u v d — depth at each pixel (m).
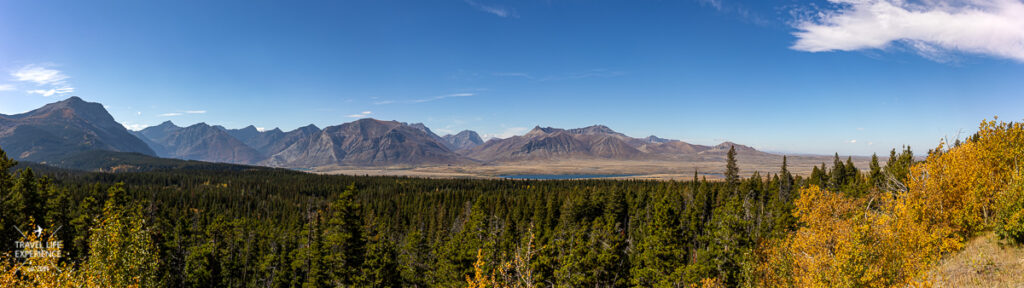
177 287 59.47
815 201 26.27
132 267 27.36
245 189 192.62
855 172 96.31
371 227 63.53
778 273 25.88
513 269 22.36
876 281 18.03
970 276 20.70
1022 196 22.91
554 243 46.41
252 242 76.75
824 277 18.98
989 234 24.86
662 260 44.69
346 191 50.38
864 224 18.86
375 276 49.91
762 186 100.75
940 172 26.77
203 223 76.12
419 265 65.31
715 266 39.38
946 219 25.55
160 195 149.50
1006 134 26.27
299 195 187.50
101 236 26.52
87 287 24.42
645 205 92.88
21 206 43.28
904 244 19.38
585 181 187.12
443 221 103.00
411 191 180.50
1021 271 19.72
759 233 43.94
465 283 48.72
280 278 62.38
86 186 147.12
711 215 82.62
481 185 189.25
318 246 54.28
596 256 43.28
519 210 98.44
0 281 22.50
